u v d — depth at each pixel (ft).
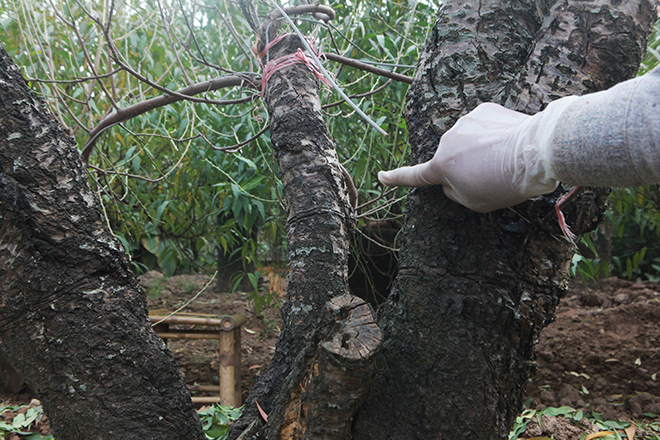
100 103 7.35
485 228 2.40
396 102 6.97
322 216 3.28
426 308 2.45
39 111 2.66
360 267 7.55
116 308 2.73
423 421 2.36
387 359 2.53
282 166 3.47
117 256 2.81
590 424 5.68
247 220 7.64
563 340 8.51
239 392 6.48
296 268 3.22
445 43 2.65
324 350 2.20
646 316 9.25
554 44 2.35
